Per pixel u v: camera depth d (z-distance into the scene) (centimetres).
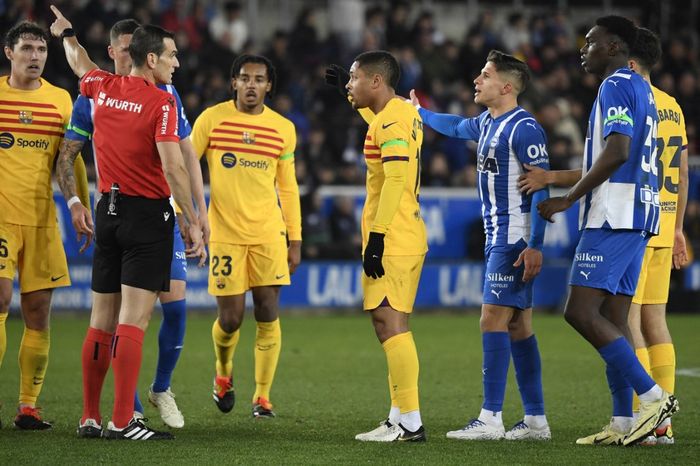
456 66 6625
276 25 7188
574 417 2533
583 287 2077
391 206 2050
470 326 4894
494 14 7644
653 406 2030
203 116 2672
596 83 6781
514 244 2161
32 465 1830
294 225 2731
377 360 3653
